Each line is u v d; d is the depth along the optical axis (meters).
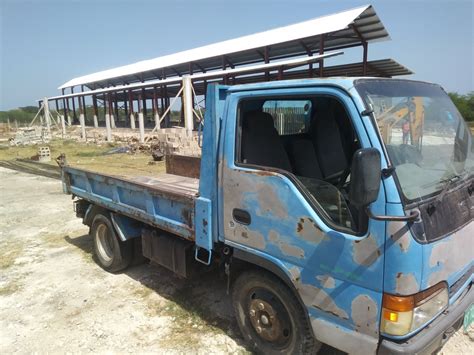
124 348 3.45
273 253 2.79
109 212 4.94
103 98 42.12
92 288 4.65
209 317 3.92
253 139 3.06
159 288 4.61
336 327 2.50
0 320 3.97
